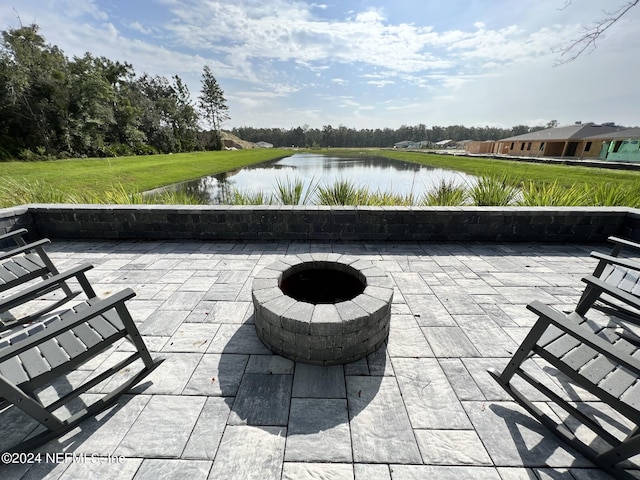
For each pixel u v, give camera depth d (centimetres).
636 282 206
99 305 145
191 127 4572
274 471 130
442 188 604
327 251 389
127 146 3181
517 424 154
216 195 1075
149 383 178
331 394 170
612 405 124
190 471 130
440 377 184
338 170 2141
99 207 416
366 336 192
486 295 280
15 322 229
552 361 144
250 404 163
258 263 350
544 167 1848
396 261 357
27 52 2306
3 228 384
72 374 187
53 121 2461
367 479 128
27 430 151
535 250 395
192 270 331
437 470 132
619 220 410
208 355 201
